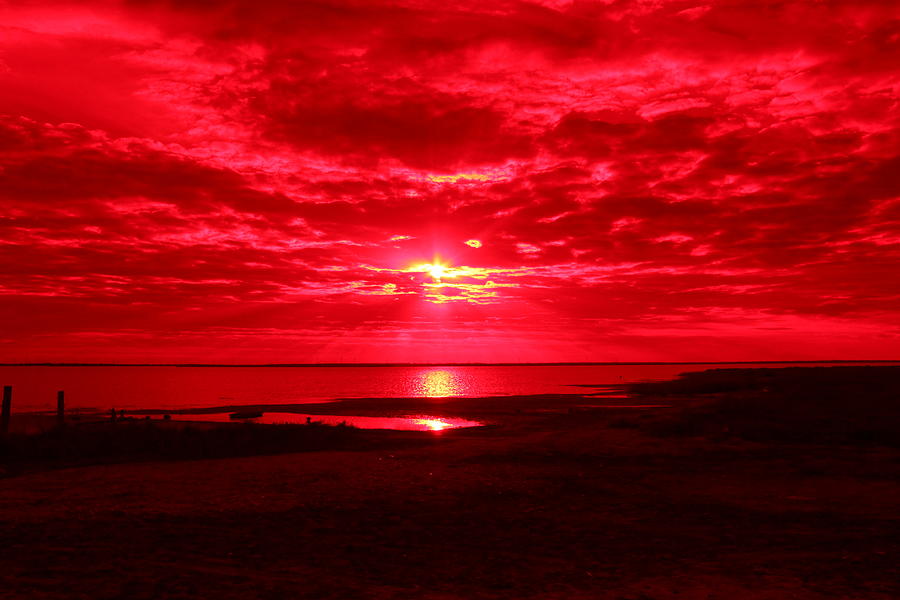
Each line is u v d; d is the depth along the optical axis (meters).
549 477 16.69
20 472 19.81
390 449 24.11
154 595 7.48
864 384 47.28
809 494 14.12
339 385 120.62
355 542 10.33
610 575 8.58
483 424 39.81
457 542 10.40
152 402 67.06
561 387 100.00
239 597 7.49
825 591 7.76
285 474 17.27
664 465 18.41
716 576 8.48
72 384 121.75
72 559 8.99
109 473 17.59
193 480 16.31
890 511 12.34
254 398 75.19
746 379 81.81
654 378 138.25
